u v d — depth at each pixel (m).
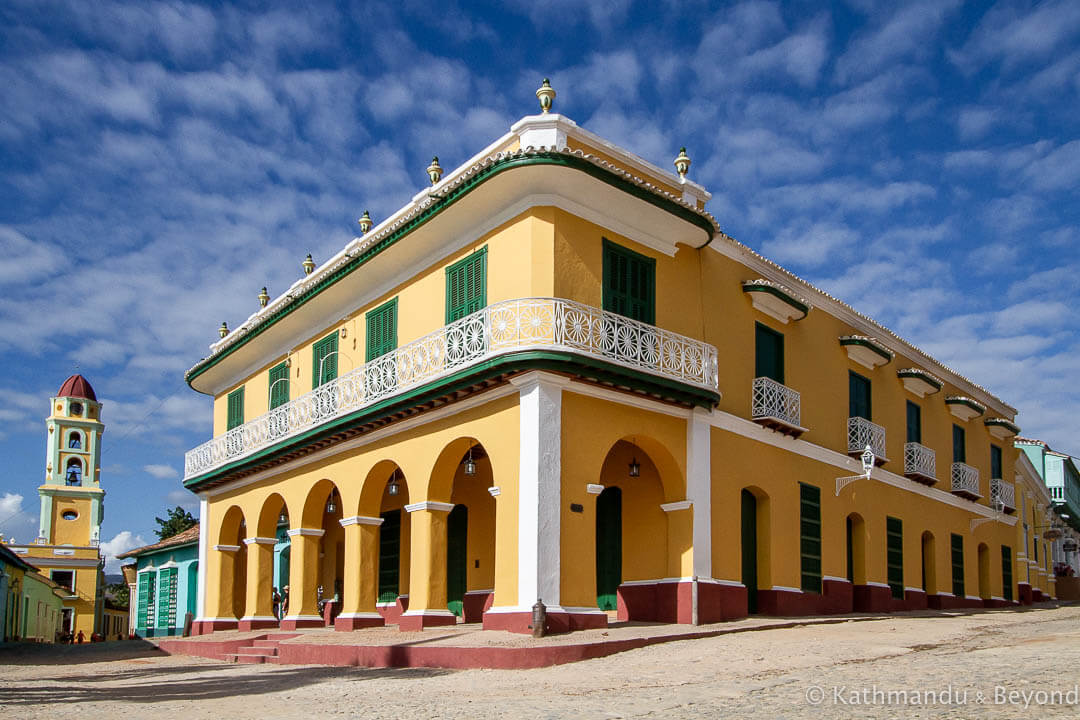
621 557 18.20
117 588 72.88
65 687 13.69
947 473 28.09
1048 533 40.34
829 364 22.53
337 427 19.33
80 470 55.09
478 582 20.48
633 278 17.33
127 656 21.62
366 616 18.98
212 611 25.56
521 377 15.31
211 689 12.59
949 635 14.70
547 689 10.55
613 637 13.92
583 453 15.60
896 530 24.30
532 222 16.14
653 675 11.21
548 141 16.14
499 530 15.46
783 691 9.20
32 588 43.56
